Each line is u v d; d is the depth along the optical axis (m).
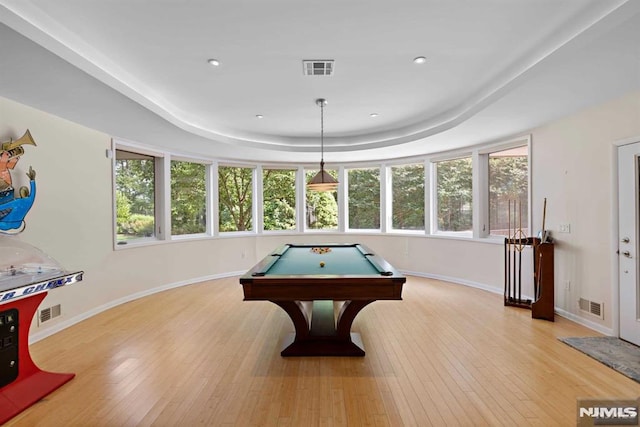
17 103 3.01
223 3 2.00
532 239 3.94
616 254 3.11
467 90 3.48
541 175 4.02
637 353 2.78
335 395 2.22
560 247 3.76
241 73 3.02
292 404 2.12
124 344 3.07
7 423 1.94
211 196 6.03
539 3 2.00
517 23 2.22
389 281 2.53
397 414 2.01
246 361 2.72
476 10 2.08
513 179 4.59
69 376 2.44
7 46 2.01
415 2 2.01
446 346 2.99
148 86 3.29
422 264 5.95
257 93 3.53
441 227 5.77
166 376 2.48
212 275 5.95
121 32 2.31
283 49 2.59
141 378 2.45
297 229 6.84
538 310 3.68
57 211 3.45
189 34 2.35
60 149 3.48
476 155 5.04
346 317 2.87
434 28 2.30
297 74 3.06
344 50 2.61
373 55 2.70
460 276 5.38
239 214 6.52
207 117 4.40
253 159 6.35
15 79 2.51
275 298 2.57
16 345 2.25
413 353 2.85
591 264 3.37
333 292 2.57
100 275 4.05
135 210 4.83
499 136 4.46
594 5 1.99
